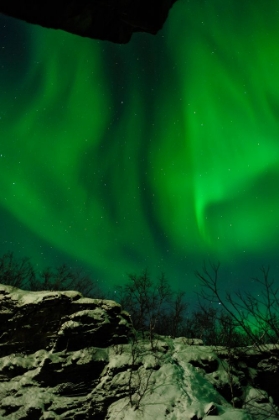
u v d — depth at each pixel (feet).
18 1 33.42
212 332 54.29
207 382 42.04
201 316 56.24
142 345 46.60
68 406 40.65
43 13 34.42
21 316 47.34
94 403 40.60
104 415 39.78
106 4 34.24
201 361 44.75
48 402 40.65
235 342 49.75
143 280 58.39
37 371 43.14
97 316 46.60
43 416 39.32
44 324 46.65
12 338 46.85
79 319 46.21
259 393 42.93
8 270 66.69
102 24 36.52
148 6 35.35
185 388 39.88
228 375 43.55
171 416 36.27
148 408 37.70
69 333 45.29
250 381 45.52
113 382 41.57
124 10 34.91
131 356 43.86
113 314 47.83
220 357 46.75
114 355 44.60
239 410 36.83
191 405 36.94
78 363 43.21
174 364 43.50
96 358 43.80
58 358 43.78
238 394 42.75
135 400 39.19
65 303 47.26
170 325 58.85
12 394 41.63
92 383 42.57
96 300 48.29
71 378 42.70
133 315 58.59
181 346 47.65
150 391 39.81
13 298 48.78
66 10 34.30
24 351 46.09
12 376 43.73
